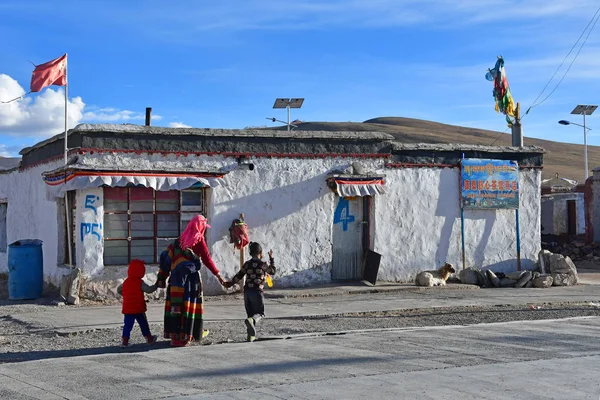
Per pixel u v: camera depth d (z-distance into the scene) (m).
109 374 8.14
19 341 11.25
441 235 19.34
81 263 15.52
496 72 22.48
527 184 20.42
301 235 17.72
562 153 134.25
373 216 18.59
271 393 7.14
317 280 17.88
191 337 10.23
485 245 19.86
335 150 18.09
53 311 14.27
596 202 30.62
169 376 8.02
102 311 14.22
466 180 19.55
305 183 17.77
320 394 7.09
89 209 15.55
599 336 11.12
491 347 10.02
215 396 7.03
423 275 18.30
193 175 16.25
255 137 17.22
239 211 17.05
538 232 20.47
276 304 15.35
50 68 16.23
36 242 16.38
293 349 9.86
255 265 10.91
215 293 16.72
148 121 19.28
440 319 13.55
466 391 7.23
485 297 16.62
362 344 10.30
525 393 7.16
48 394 7.17
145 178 15.65
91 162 15.62
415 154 19.11
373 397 6.97
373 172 18.39
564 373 8.15
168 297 10.32
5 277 21.86
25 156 20.78
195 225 10.45
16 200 21.84
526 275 19.14
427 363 8.77
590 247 29.61
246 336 11.38
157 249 16.39
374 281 18.05
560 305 15.66
